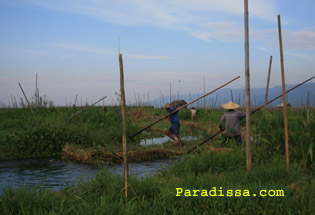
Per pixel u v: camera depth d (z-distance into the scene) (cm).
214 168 600
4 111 1573
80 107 1925
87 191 452
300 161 568
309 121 665
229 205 371
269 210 348
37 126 1099
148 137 1355
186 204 384
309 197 371
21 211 370
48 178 649
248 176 496
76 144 1015
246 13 484
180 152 928
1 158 896
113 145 998
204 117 2159
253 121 1266
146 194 446
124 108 414
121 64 401
